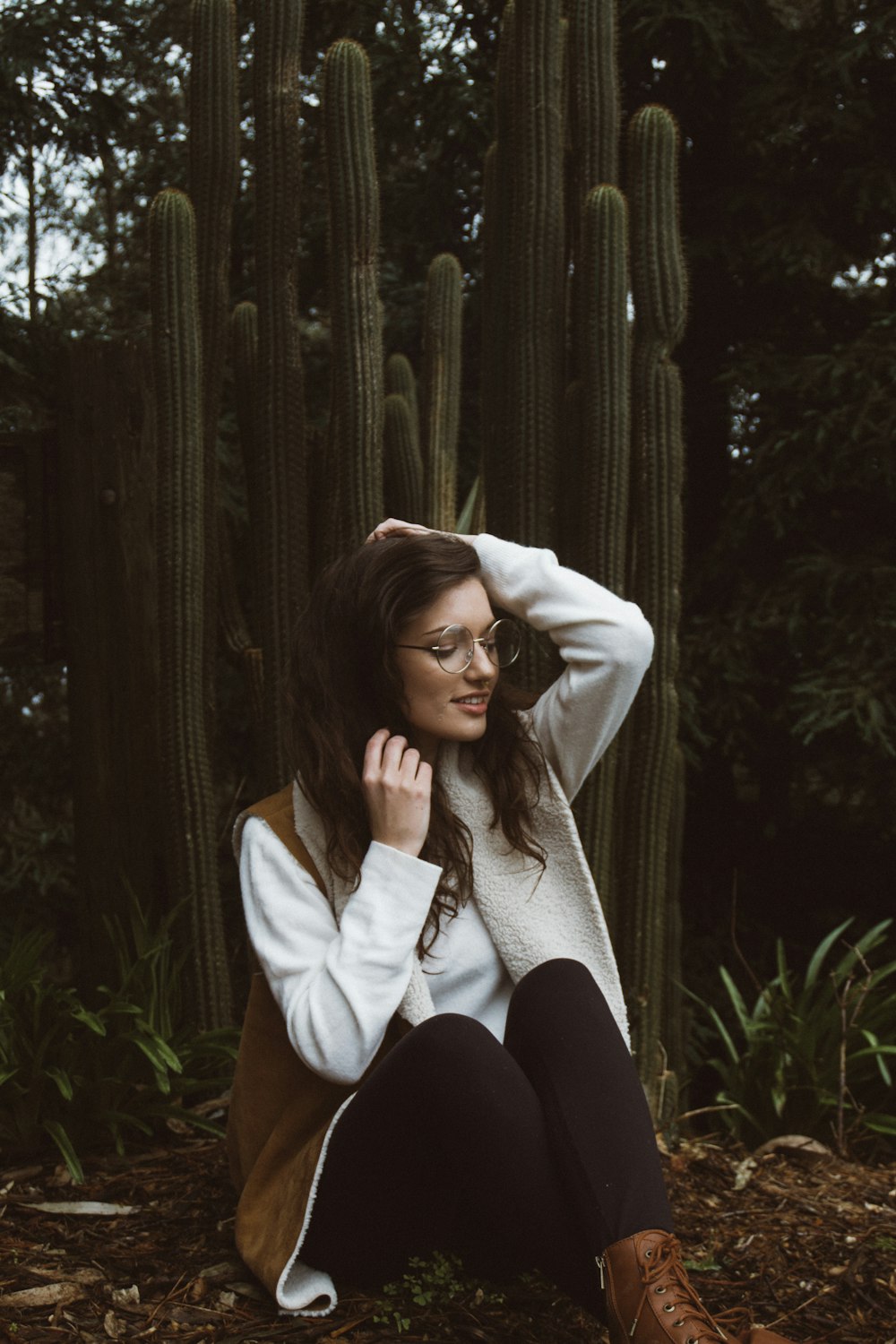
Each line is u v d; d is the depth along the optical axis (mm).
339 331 2635
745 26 4625
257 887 1646
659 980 2695
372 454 2646
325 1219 1597
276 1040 1732
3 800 5113
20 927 2637
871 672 4059
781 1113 2699
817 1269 1938
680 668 4441
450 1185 1617
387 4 4883
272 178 2682
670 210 2613
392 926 1517
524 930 1686
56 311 5203
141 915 2590
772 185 4582
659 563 2639
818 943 4590
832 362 4258
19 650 2670
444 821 1678
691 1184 2326
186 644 2598
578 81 2730
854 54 4238
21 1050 2309
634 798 2672
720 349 4934
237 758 4855
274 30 2668
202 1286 1730
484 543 1810
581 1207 1423
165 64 6020
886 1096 2803
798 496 4289
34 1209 2004
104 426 2684
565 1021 1531
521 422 2617
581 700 1724
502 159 2818
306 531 2738
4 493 2635
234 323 3061
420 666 1582
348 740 1627
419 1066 1485
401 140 5195
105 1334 1600
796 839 4887
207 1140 2375
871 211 4551
